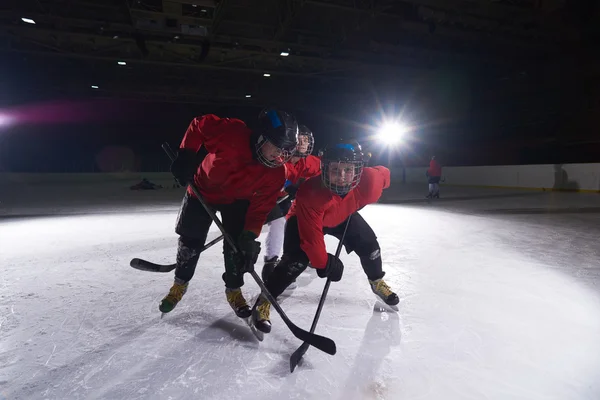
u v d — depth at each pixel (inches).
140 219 255.0
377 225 224.8
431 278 118.2
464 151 842.8
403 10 546.3
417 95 880.3
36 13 503.5
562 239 180.1
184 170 78.7
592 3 599.2
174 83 840.3
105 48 604.1
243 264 76.9
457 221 240.5
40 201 390.3
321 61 683.4
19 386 60.8
